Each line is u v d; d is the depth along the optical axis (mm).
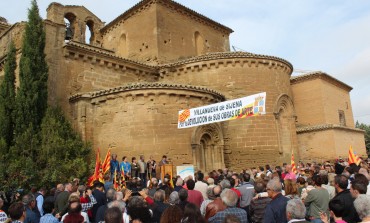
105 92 20828
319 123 35625
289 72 29641
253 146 24734
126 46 32000
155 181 12227
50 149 16891
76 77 22578
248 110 14906
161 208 7672
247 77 26047
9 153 16500
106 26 34312
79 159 17328
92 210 9461
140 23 30891
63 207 9445
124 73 25688
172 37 30625
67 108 21609
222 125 24125
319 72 35938
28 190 14836
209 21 34594
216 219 6109
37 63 19078
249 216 8828
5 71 19141
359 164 15516
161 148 19578
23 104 17906
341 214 5719
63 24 22688
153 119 19891
